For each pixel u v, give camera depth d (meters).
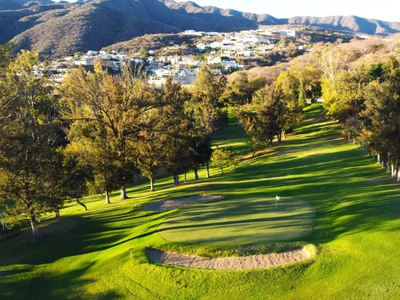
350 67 89.88
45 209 26.09
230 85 108.50
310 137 64.62
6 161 24.88
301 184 33.84
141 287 17.03
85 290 17.78
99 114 38.91
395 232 17.89
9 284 19.78
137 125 39.28
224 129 84.81
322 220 21.67
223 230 21.55
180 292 16.06
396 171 31.95
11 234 29.86
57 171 26.81
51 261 22.52
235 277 16.20
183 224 23.77
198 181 45.62
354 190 28.38
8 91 30.06
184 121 44.75
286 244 18.34
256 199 28.97
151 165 43.09
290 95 72.25
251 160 55.69
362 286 14.25
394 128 27.89
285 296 14.55
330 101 65.56
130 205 33.09
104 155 36.06
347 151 48.59
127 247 21.39
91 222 28.92
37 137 27.69
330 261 16.33
